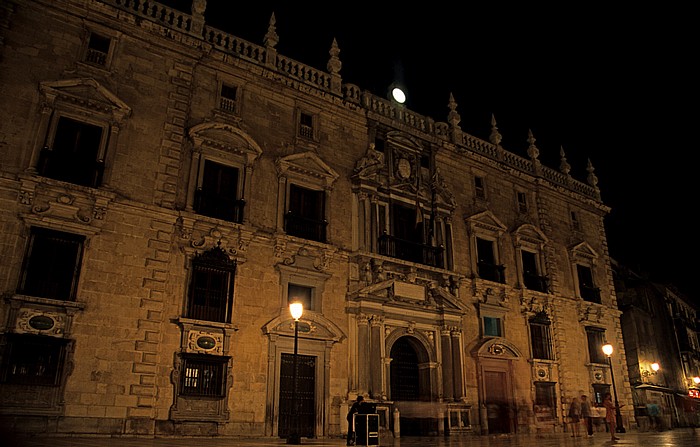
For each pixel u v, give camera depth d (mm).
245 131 22453
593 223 36438
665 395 41031
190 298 19328
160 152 20047
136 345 17766
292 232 22500
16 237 16750
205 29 23031
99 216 18250
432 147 28609
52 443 12844
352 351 22562
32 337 16109
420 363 25469
